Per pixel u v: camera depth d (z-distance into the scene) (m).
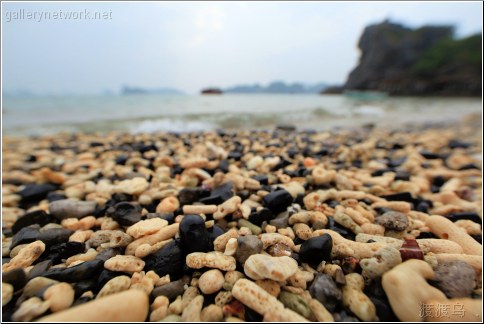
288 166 0.46
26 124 1.09
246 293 0.15
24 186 0.37
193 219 0.20
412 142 0.76
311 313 0.15
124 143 0.75
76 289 0.16
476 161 0.53
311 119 1.40
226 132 0.98
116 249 0.21
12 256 0.21
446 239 0.21
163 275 0.18
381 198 0.32
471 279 0.15
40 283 0.16
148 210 0.28
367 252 0.19
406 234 0.23
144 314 0.14
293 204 0.28
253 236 0.20
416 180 0.39
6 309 0.15
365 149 0.57
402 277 0.14
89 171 0.46
